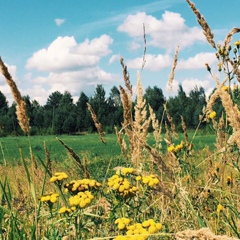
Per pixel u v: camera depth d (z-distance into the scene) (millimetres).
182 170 4152
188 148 4316
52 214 3154
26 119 2689
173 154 4215
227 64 3809
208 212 3910
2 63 2562
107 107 101500
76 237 2947
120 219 2947
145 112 3977
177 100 82875
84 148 46250
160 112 89062
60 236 2939
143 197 3338
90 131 96000
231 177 3943
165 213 3520
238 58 3770
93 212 3258
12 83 2631
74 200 2973
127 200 3301
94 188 3348
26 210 3494
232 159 3791
